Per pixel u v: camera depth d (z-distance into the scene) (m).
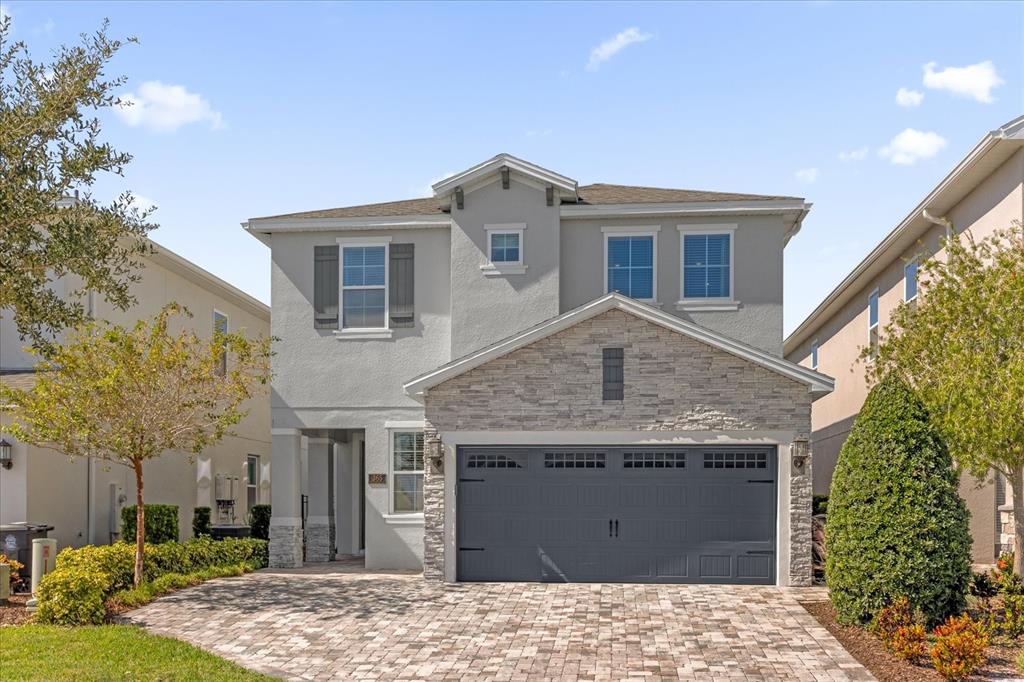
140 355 17.16
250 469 31.03
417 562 21.45
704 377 18.86
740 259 21.48
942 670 12.35
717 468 18.83
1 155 11.27
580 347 19.16
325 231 22.45
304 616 15.88
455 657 13.45
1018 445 15.36
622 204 21.64
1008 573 15.43
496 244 21.80
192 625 15.18
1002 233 17.27
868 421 15.28
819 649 13.73
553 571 19.03
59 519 21.16
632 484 18.98
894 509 14.65
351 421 22.05
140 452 17.30
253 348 19.34
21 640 13.59
